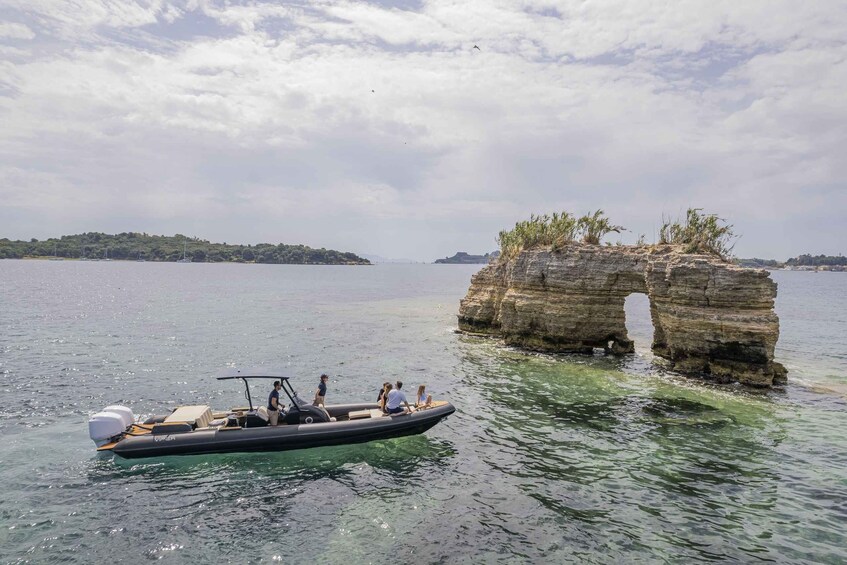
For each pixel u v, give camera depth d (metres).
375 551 9.91
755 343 21.72
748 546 10.09
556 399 20.00
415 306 61.09
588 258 28.19
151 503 11.72
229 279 125.06
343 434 14.85
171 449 13.90
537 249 30.98
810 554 9.83
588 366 25.75
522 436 16.06
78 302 57.94
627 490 12.43
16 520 10.81
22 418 16.98
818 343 35.50
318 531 10.66
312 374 24.19
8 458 13.82
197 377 23.19
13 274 117.06
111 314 46.91
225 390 21.19
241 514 11.33
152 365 25.34
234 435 14.23
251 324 41.75
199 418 14.95
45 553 9.68
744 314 21.91
